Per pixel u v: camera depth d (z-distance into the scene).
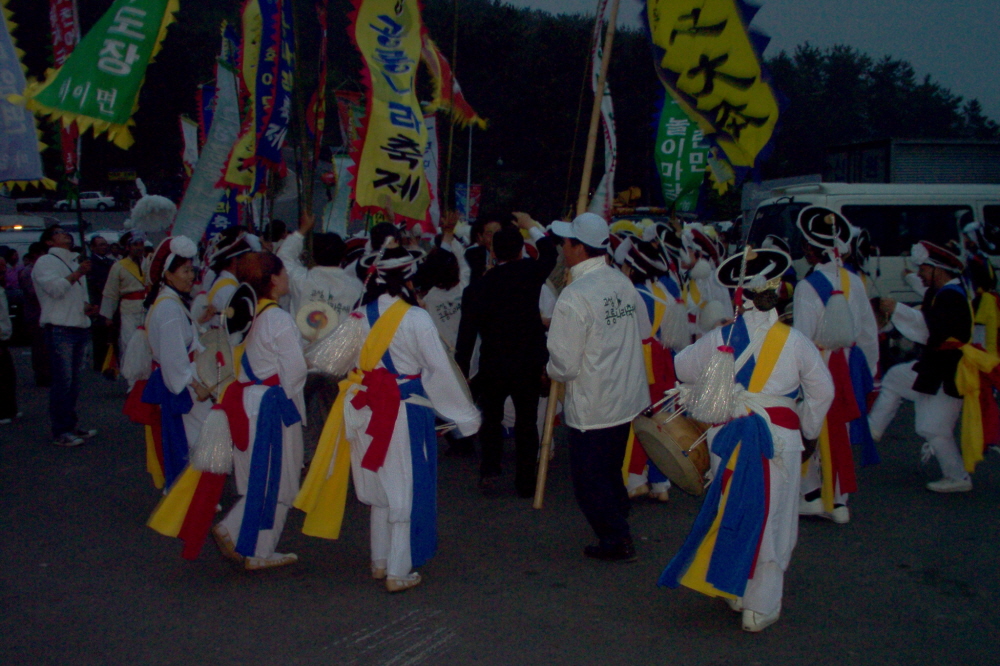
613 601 4.21
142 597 4.27
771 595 3.76
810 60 88.00
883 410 6.45
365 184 6.30
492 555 4.84
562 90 32.84
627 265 5.86
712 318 5.62
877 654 3.65
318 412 6.58
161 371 5.15
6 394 8.35
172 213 7.48
